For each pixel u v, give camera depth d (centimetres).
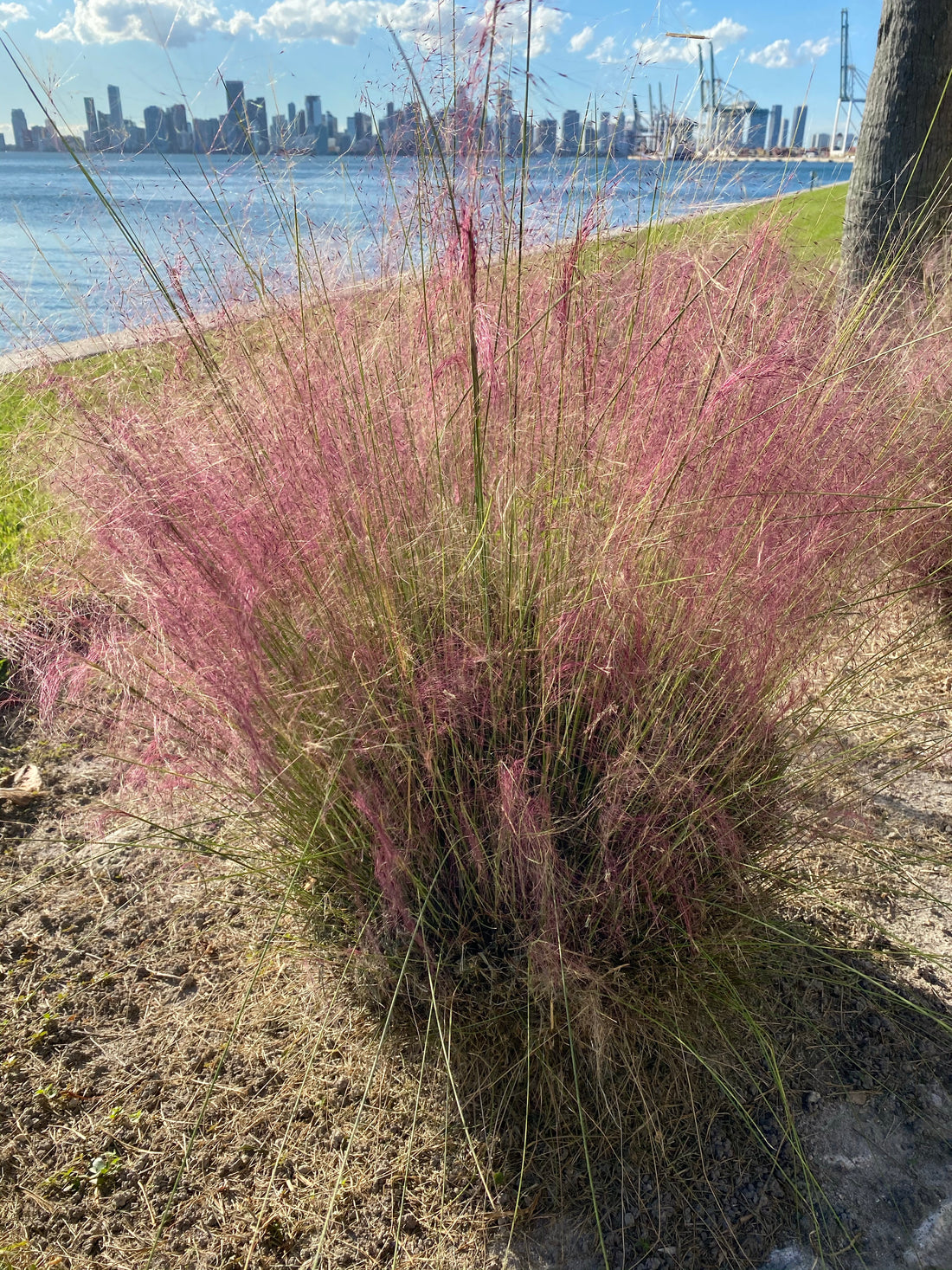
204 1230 160
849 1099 182
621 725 169
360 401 185
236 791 184
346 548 170
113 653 186
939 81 374
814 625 191
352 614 170
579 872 167
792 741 202
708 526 176
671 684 172
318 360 191
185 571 167
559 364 186
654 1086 174
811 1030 196
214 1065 190
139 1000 208
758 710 176
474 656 168
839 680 206
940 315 314
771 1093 182
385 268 204
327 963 188
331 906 181
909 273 334
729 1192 165
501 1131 171
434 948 170
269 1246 157
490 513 171
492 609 173
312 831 163
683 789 167
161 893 241
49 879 247
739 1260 154
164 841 236
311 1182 167
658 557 175
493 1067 173
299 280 202
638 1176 167
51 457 218
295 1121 177
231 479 177
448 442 183
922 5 368
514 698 172
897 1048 193
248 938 223
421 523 177
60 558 216
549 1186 164
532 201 186
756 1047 188
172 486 174
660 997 171
